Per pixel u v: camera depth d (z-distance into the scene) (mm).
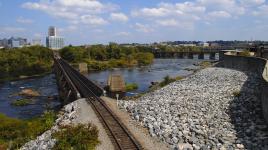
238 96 44719
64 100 72000
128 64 179750
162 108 39281
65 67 130625
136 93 73188
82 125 30266
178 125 30812
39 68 165125
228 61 97562
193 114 35469
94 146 26109
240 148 23781
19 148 31562
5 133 39781
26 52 194125
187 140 26375
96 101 47531
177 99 46438
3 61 152125
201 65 154750
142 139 27453
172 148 24812
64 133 28516
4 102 78438
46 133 33250
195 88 58281
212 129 29109
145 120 33500
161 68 153250
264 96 31812
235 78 67312
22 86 110562
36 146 29047
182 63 185750
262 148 23172
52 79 136000
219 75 76125
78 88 69188
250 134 26922
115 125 32000
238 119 32281
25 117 60875
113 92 64375
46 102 77062
